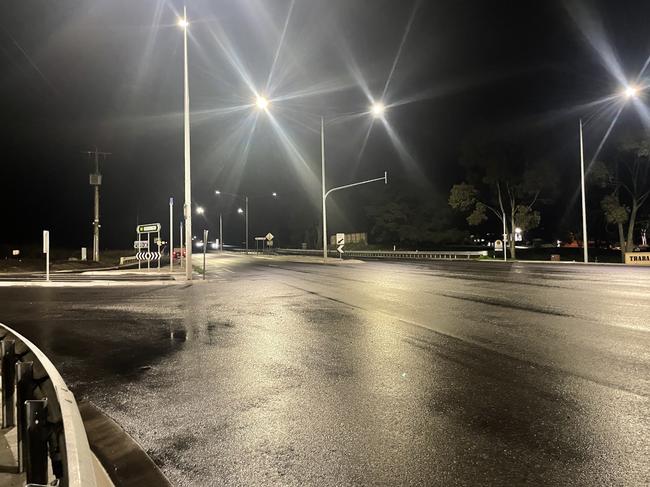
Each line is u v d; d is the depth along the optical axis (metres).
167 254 78.38
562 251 52.75
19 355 5.64
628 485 3.65
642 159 41.78
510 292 15.91
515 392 5.82
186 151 23.69
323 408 5.36
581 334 9.07
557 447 4.31
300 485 3.72
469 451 4.25
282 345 8.52
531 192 46.31
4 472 3.91
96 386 6.32
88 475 3.22
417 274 25.30
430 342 8.58
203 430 4.81
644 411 5.15
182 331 9.99
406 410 5.26
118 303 14.64
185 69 23.91
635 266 32.31
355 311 12.40
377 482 3.74
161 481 3.84
